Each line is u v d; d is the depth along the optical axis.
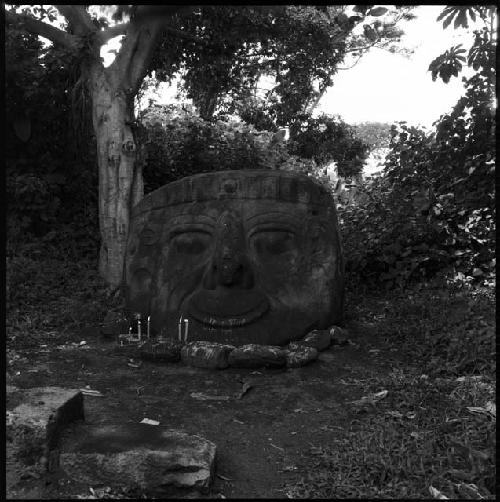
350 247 7.79
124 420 3.62
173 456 2.80
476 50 6.58
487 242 7.09
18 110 8.50
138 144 8.19
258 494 2.80
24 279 6.98
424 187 7.84
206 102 13.10
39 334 5.62
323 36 10.66
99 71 7.99
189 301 5.39
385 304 6.79
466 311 5.34
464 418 3.46
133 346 5.26
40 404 3.09
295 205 5.48
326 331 5.23
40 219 8.73
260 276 5.32
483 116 7.58
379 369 4.66
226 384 4.36
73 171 9.47
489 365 4.24
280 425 3.64
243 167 11.91
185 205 5.68
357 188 9.19
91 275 7.76
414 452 3.08
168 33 10.04
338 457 3.11
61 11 8.04
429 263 7.46
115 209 7.88
